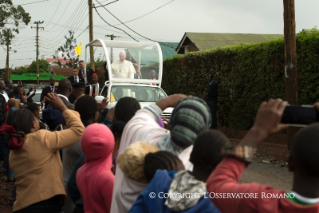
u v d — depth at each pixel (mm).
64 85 6176
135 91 11766
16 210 3711
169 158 2287
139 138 2752
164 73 20625
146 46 12523
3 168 8969
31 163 3668
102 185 3074
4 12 29578
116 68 12102
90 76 13945
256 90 12992
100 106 5750
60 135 3758
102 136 3150
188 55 17656
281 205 1459
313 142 1463
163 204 2037
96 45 13453
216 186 1615
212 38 28078
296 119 1635
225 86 14859
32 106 5738
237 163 1641
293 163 1559
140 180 2391
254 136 1623
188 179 2002
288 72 10344
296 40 11016
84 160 3719
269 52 12141
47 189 3680
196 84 17078
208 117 2480
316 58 10352
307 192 1476
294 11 10234
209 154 1952
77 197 3771
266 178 8000
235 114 14414
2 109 9953
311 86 10531
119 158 2473
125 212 2486
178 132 2422
